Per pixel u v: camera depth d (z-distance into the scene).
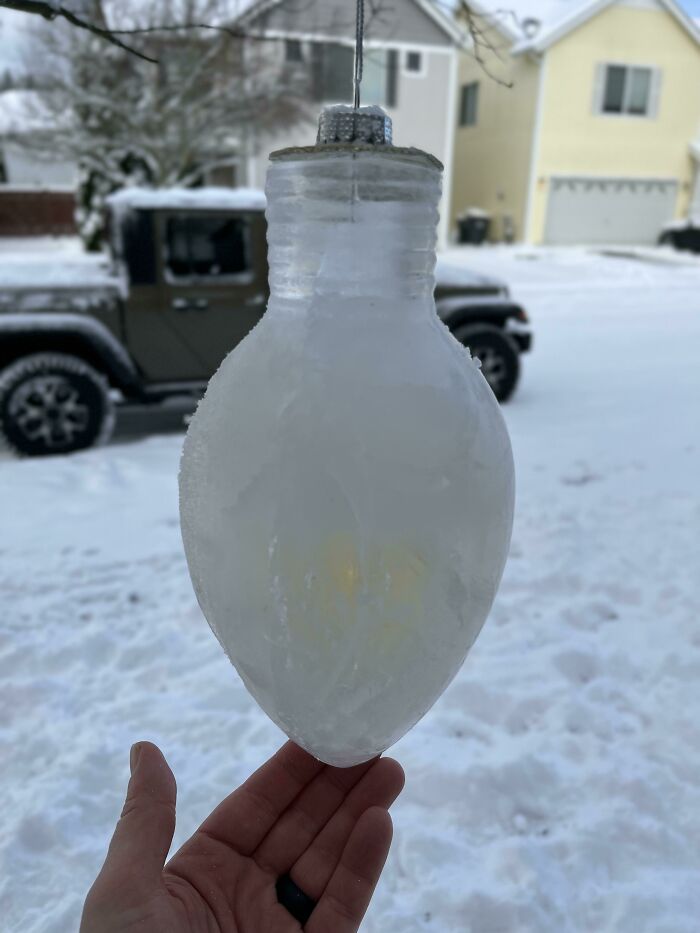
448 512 0.58
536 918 1.79
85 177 13.22
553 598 3.09
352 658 0.60
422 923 1.77
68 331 4.43
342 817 1.16
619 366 7.47
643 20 17.92
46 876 1.87
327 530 0.56
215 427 0.62
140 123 10.94
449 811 2.08
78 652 2.71
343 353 0.57
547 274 14.42
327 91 11.48
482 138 20.52
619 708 2.46
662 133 19.14
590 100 18.27
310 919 1.10
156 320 4.64
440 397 0.58
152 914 0.96
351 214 0.57
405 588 0.58
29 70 11.27
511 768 2.19
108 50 10.37
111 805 2.09
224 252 4.72
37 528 3.66
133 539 3.57
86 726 2.37
